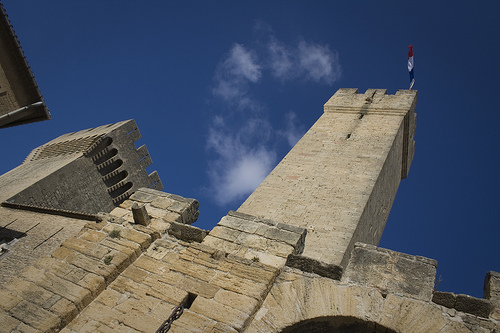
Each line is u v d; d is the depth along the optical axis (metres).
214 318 10.43
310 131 33.03
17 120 15.95
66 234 23.27
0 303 10.68
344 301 10.71
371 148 29.69
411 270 11.10
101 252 12.09
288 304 10.88
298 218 24.11
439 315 10.07
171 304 10.86
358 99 36.16
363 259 11.58
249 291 10.97
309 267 11.58
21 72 15.02
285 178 27.84
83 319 10.64
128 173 37.38
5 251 21.45
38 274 11.42
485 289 10.94
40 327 10.23
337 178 27.12
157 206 13.94
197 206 14.24
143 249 12.39
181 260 11.97
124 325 10.46
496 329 9.69
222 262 11.79
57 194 32.25
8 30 14.57
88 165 35.31
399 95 35.66
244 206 25.75
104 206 35.25
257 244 12.39
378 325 10.21
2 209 27.75
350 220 23.42
